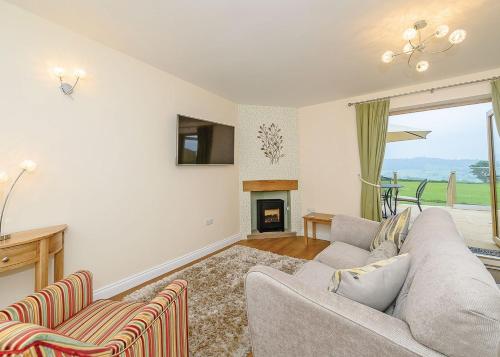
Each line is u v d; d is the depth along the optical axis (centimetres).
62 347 61
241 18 177
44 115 176
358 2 160
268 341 103
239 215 392
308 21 181
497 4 162
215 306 190
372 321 78
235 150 385
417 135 336
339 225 229
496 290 64
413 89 309
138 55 232
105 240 213
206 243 327
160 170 263
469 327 61
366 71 269
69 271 189
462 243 106
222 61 244
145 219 247
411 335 72
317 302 88
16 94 164
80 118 196
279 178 409
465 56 234
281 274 105
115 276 221
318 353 88
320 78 288
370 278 96
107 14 172
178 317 112
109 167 216
